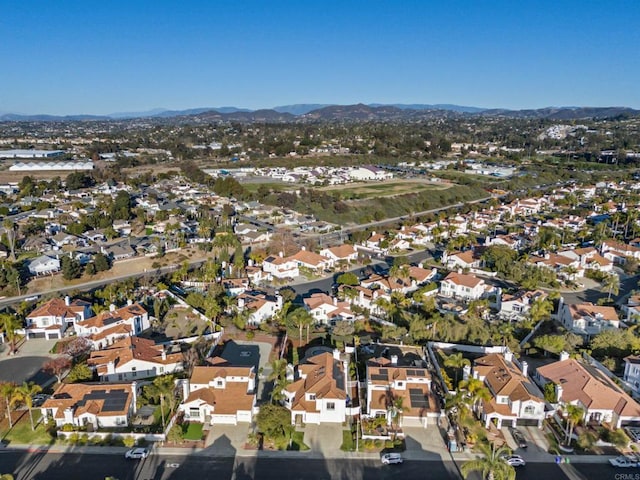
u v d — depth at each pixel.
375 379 76.44
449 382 79.38
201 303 113.94
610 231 188.75
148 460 63.41
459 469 62.69
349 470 62.19
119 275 141.00
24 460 63.12
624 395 72.94
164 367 86.00
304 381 76.56
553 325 108.50
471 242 176.00
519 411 70.69
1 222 195.00
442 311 113.75
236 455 64.69
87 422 69.94
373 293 118.94
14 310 113.88
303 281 137.62
